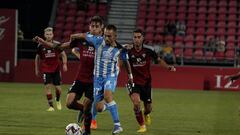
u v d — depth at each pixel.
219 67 79.75
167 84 80.19
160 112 48.12
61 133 33.03
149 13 97.81
